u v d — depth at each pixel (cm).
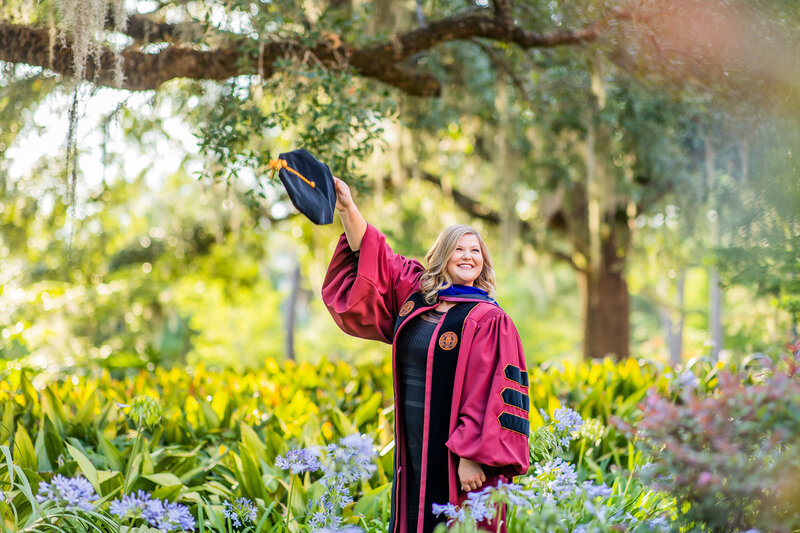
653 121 808
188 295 1499
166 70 471
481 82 790
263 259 1235
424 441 276
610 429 415
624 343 1084
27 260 985
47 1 460
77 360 982
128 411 342
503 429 262
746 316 1251
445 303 293
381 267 308
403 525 284
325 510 298
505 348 272
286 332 1886
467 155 1031
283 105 493
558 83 770
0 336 859
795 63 434
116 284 1156
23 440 342
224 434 434
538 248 1094
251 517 301
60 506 257
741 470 225
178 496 319
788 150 450
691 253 977
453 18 547
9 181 601
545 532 246
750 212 532
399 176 799
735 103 490
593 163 806
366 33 641
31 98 521
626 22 466
